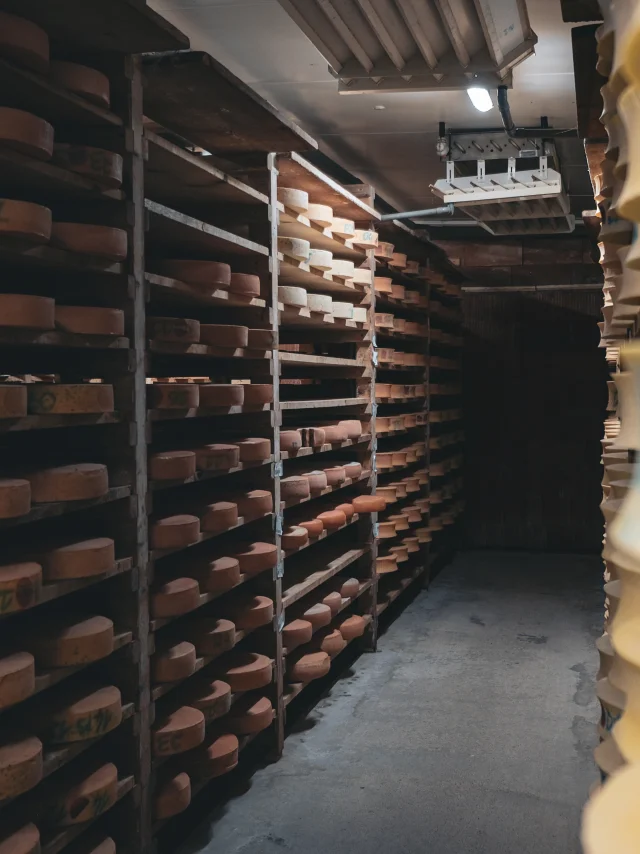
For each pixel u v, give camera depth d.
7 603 1.92
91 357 2.47
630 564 0.42
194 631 2.98
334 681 4.59
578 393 8.27
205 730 3.02
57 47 2.37
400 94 4.69
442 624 5.74
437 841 2.88
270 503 3.36
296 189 4.09
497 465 8.47
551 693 4.34
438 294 7.58
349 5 2.97
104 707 2.24
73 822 2.16
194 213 3.51
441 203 7.36
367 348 5.07
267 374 3.53
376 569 5.20
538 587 6.83
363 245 4.86
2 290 2.50
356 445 5.09
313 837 2.90
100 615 2.36
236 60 4.22
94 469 2.19
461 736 3.79
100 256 2.30
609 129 0.97
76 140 2.42
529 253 8.25
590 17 2.02
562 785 3.29
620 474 1.08
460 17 3.08
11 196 2.39
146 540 2.53
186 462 2.67
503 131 5.32
